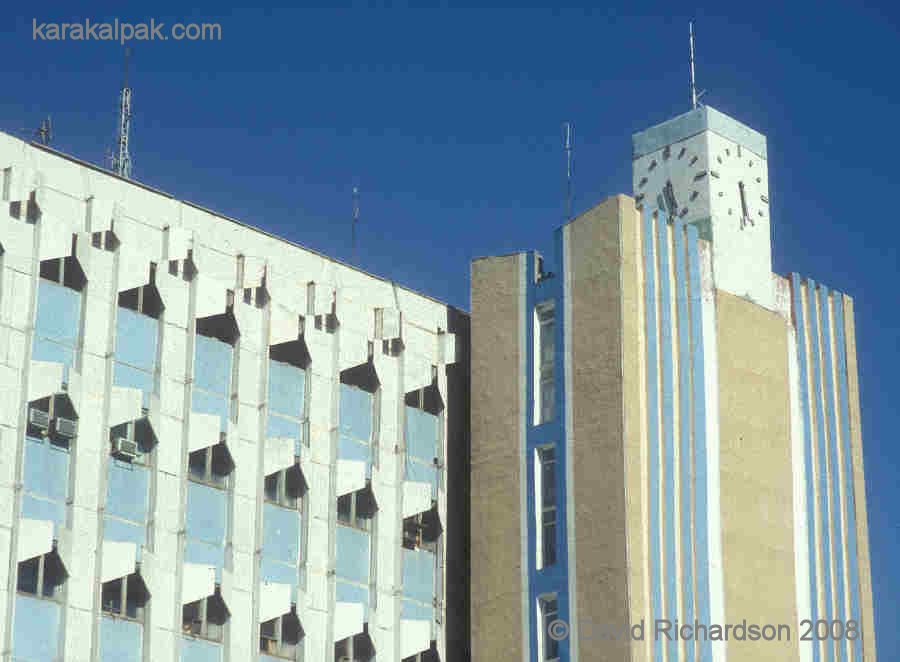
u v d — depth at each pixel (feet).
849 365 240.53
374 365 213.66
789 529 221.66
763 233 233.55
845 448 234.79
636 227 214.28
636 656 195.72
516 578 208.13
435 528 216.74
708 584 207.41
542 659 203.31
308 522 200.75
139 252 192.44
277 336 203.82
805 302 237.25
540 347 216.54
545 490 210.18
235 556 192.54
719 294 222.48
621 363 205.98
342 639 201.26
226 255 202.59
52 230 185.26
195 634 187.83
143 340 191.72
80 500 180.55
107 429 184.44
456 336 225.76
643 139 238.07
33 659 173.47
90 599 178.50
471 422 217.97
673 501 206.69
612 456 203.62
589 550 202.39
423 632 209.56
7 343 179.01
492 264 223.10
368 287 217.36
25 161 187.21
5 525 174.40
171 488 188.85
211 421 193.98
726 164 231.91
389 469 211.82
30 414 178.91
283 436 202.28
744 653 209.15
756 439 220.84
